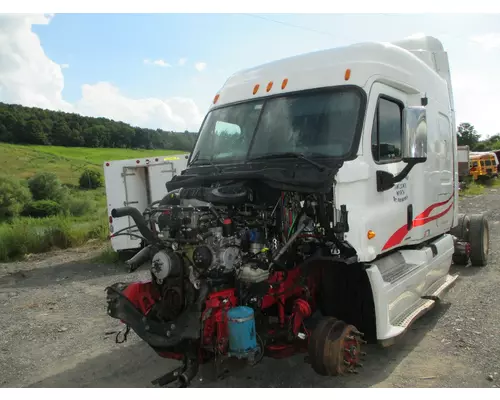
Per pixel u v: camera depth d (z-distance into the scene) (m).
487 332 5.55
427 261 5.79
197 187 4.50
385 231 4.79
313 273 4.72
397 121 5.32
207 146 5.43
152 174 11.53
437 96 6.48
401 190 5.26
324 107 4.73
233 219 4.13
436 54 7.07
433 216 6.25
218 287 3.94
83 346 5.80
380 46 5.08
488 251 9.33
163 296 4.18
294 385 4.43
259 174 4.22
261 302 4.14
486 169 29.20
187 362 3.91
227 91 5.68
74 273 10.34
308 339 4.15
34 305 7.80
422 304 5.48
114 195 11.43
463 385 4.25
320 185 4.00
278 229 4.27
